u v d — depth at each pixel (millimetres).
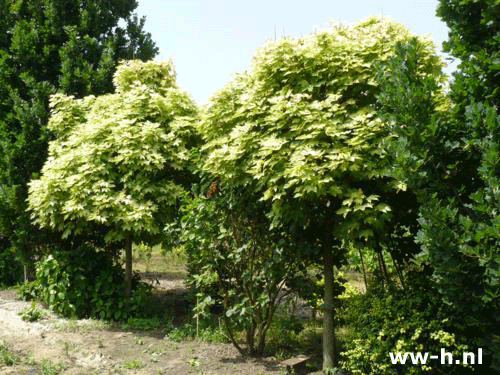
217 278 5984
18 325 6941
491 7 3797
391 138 4457
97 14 10648
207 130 6156
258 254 5922
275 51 5168
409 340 4461
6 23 10328
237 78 6078
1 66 9828
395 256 5801
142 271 12141
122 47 11273
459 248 3658
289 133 4930
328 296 5512
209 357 5797
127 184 7164
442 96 4973
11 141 9609
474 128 3736
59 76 9820
